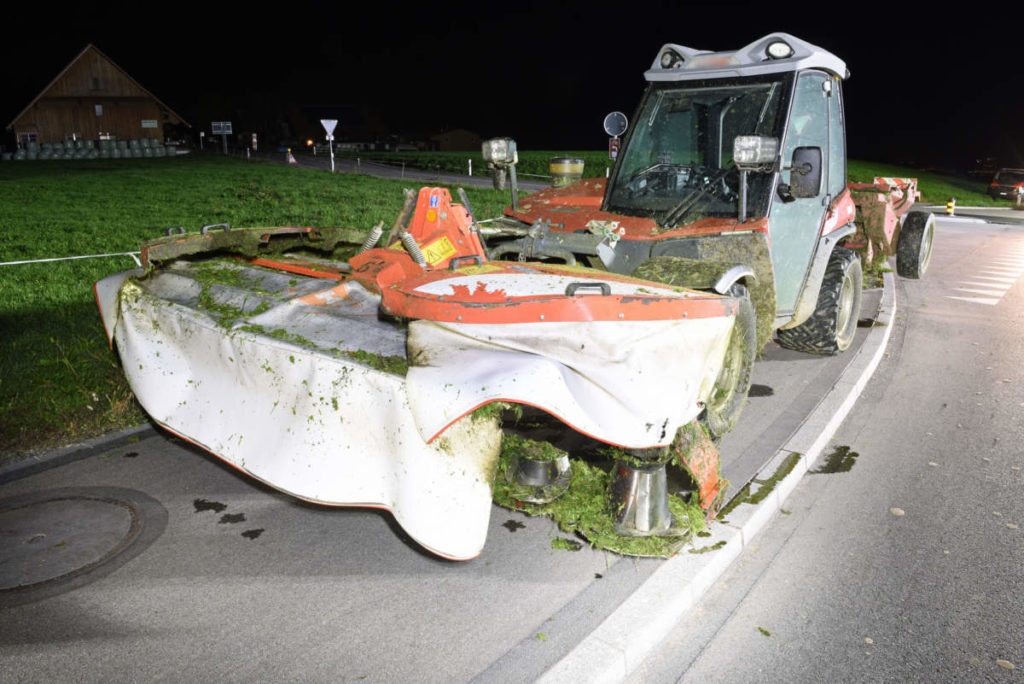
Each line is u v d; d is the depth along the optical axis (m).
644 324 3.11
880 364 7.16
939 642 3.09
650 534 3.53
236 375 3.68
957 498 4.39
